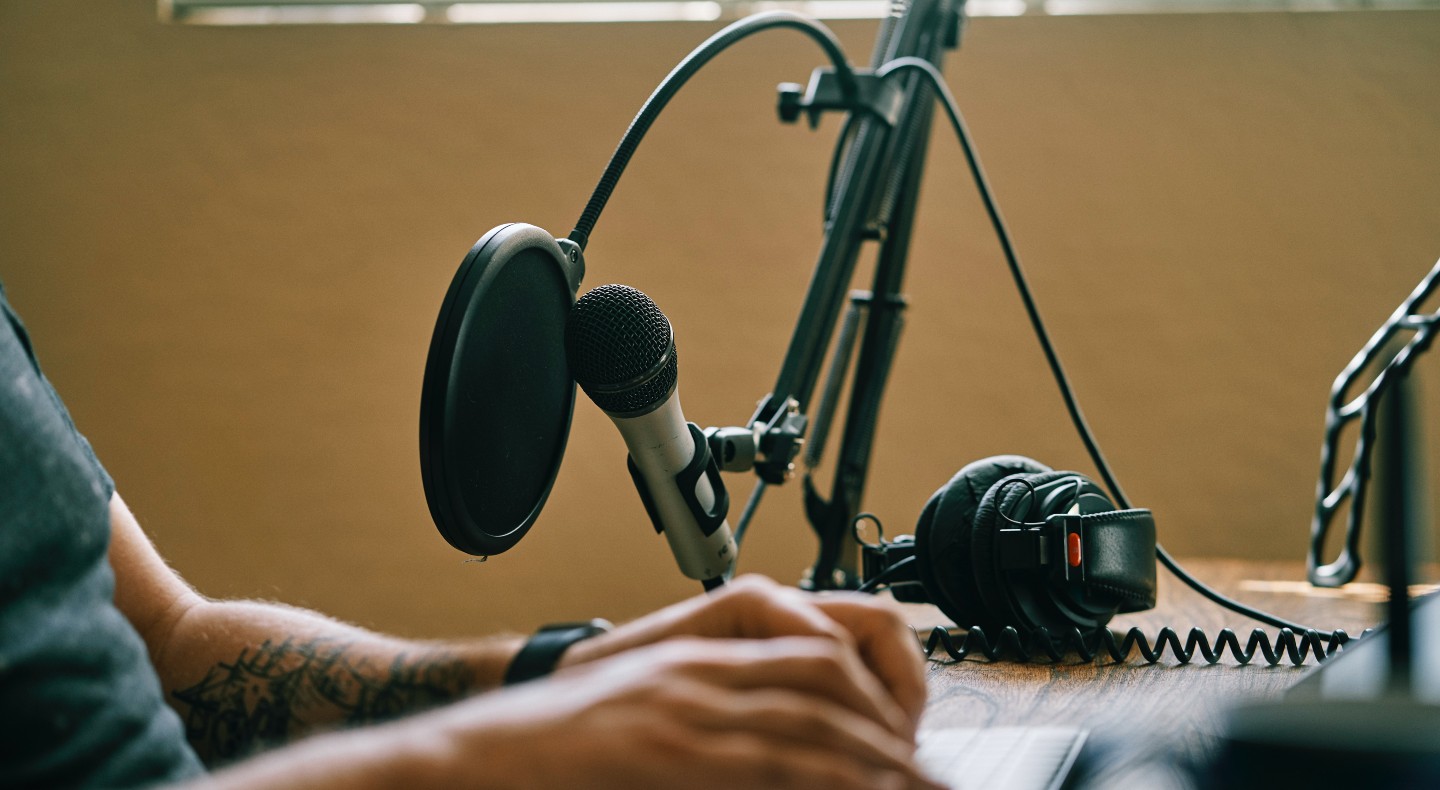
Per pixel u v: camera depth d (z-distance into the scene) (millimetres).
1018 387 2643
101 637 411
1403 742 278
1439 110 2506
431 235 2912
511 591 2832
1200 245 2586
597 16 2869
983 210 2656
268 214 2967
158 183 3002
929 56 1282
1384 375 355
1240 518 2564
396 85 2928
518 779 290
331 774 290
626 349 688
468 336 597
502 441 654
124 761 391
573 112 2855
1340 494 1359
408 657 559
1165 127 2600
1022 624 816
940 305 2670
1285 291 2555
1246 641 879
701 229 2789
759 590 470
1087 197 2627
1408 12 2520
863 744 316
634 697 316
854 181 1089
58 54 3041
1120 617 1002
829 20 2754
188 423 2973
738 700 318
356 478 2926
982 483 875
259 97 2977
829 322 1044
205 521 2955
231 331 2973
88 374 3008
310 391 2945
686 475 739
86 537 432
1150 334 2602
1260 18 2564
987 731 512
